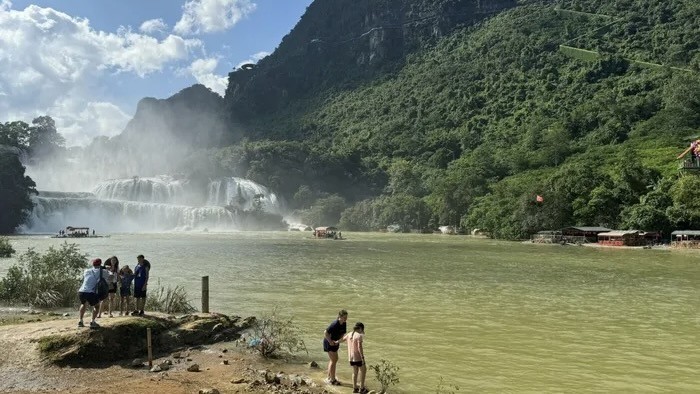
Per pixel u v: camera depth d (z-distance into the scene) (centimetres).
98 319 1700
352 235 11419
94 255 5197
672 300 2825
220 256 5422
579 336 1991
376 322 2216
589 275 3947
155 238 8950
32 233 10638
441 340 1917
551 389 1401
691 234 7475
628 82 17512
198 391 1288
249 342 1802
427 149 19800
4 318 1986
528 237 9225
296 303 2639
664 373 1548
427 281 3531
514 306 2606
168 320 1814
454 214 12494
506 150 16438
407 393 1363
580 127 16425
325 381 1444
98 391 1259
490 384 1438
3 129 15325
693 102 14138
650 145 12656
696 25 19212
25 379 1323
